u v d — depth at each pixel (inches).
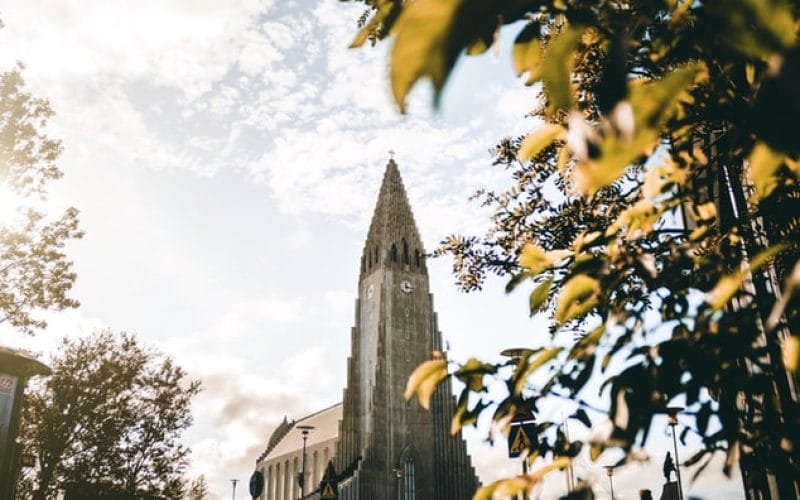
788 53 24.8
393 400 3582.7
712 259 58.8
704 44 42.5
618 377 46.0
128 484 1320.1
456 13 25.3
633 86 29.9
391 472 3373.5
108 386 1310.3
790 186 56.7
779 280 62.3
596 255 59.4
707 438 50.8
